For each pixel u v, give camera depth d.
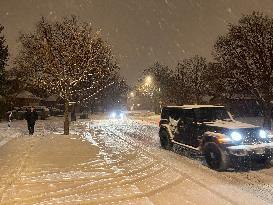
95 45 19.47
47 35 19.16
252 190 7.34
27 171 9.12
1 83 34.25
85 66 19.22
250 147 9.12
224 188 7.51
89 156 11.51
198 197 6.82
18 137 17.72
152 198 6.77
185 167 9.78
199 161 10.73
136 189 7.42
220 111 11.75
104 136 18.44
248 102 40.91
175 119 12.77
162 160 10.88
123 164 10.16
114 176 8.61
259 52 23.08
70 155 11.67
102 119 40.84
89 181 8.09
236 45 24.39
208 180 8.24
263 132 9.59
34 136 18.22
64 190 7.33
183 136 11.95
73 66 19.09
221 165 9.20
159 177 8.53
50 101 56.22
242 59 23.86
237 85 24.31
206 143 9.83
